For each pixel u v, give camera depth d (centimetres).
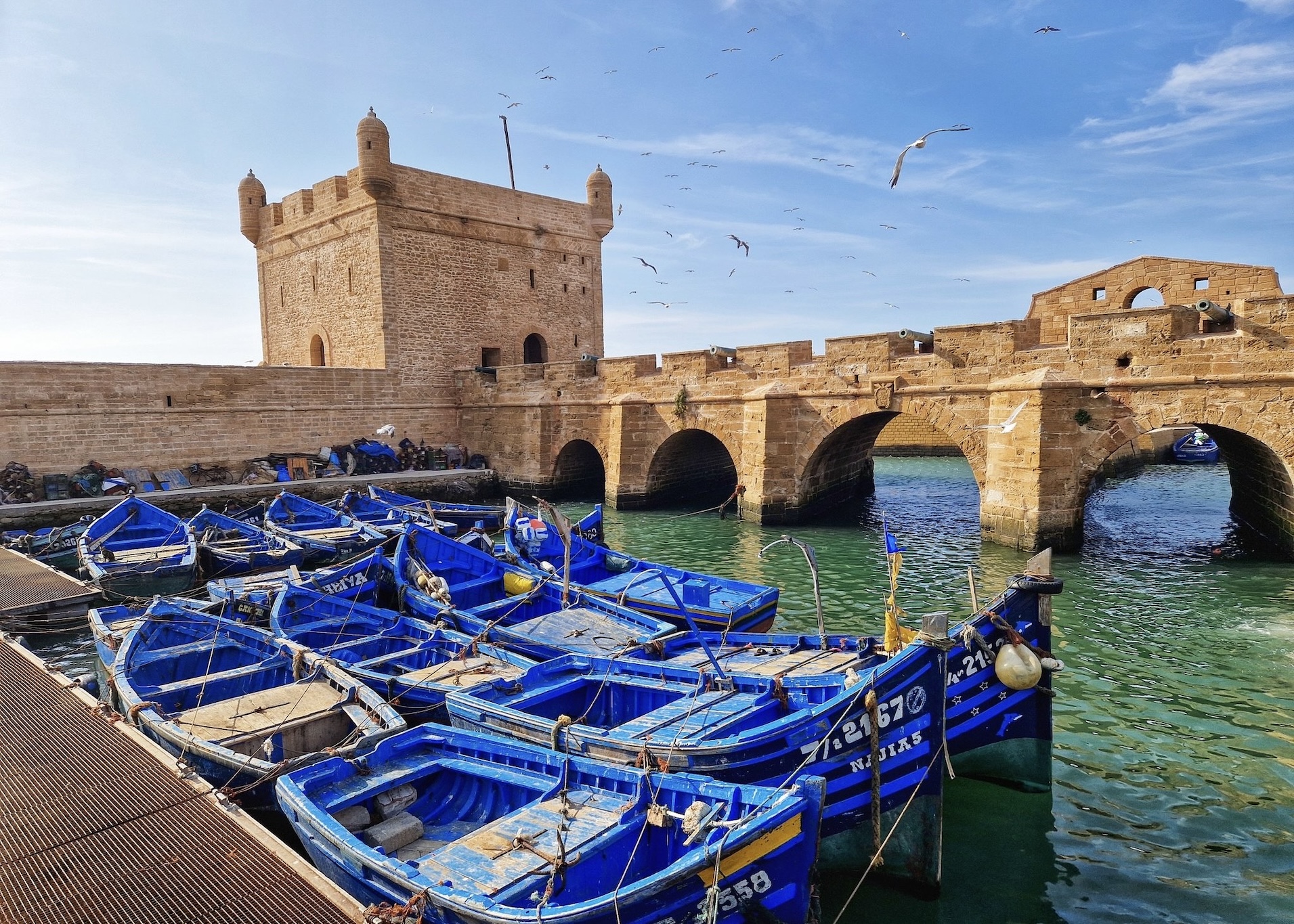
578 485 4128
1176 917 769
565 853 688
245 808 934
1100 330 2208
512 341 4731
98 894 675
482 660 1289
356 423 4056
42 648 1780
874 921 782
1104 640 1575
